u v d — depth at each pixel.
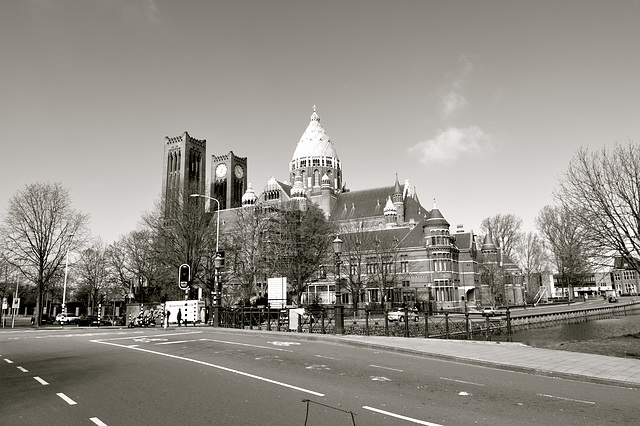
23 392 11.41
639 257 36.00
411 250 95.69
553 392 11.41
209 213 62.56
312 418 9.02
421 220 107.25
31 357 17.84
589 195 34.31
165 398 10.70
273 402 10.30
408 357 17.69
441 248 92.81
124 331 33.47
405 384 12.28
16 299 58.28
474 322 56.94
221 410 9.63
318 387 11.87
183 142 122.50
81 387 11.96
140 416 9.21
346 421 8.81
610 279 170.50
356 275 85.88
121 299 84.19
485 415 9.26
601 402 10.41
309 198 124.31
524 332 59.19
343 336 24.91
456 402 10.32
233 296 67.88
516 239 116.88
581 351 21.31
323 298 93.25
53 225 60.62
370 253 89.12
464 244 101.06
